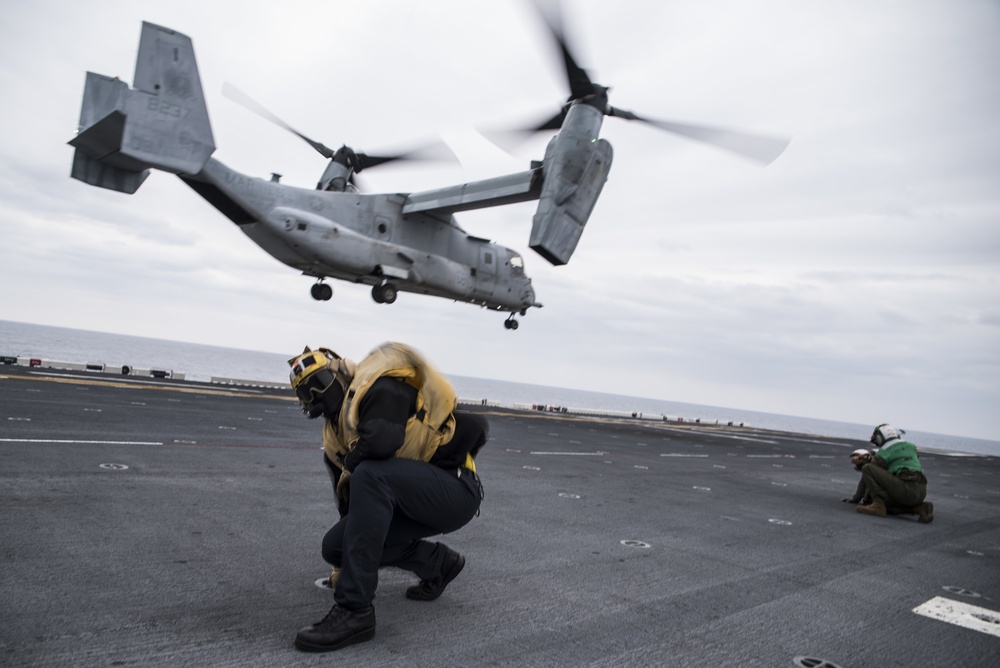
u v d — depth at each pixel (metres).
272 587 2.97
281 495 5.20
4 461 5.42
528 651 2.48
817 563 4.50
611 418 31.16
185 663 2.11
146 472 5.61
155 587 2.83
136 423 8.92
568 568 3.80
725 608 3.26
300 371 2.61
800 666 2.55
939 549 5.45
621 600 3.25
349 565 2.40
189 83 13.18
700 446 16.91
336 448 2.72
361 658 2.27
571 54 14.61
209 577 3.03
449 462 2.73
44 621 2.35
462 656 2.37
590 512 5.81
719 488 8.52
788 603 3.45
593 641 2.65
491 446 11.13
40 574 2.84
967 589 4.08
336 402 2.63
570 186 14.58
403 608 2.86
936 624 3.27
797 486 9.73
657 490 7.73
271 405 15.24
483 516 5.19
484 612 2.90
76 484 4.83
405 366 2.54
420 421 2.58
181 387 17.91
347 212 17.28
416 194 18.48
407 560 2.85
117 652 2.15
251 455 7.23
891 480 7.04
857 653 2.76
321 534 4.05
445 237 19.48
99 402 11.12
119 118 12.61
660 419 36.34
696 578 3.81
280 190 16.19
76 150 13.56
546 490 6.91
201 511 4.38
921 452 27.78
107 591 2.72
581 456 11.09
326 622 2.37
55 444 6.55
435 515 2.61
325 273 17.88
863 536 5.77
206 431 8.98
